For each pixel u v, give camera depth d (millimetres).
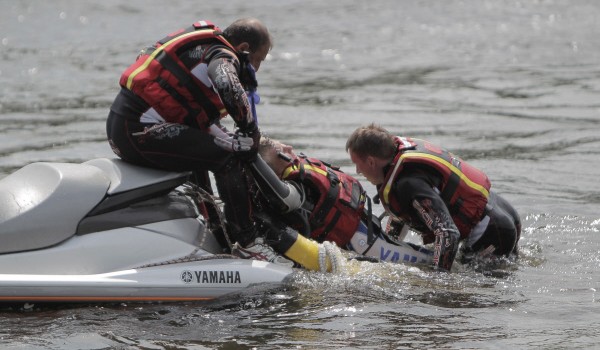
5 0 89062
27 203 16781
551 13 88750
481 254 21062
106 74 53750
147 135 17938
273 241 18938
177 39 18109
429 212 19703
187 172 18641
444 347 15289
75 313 16406
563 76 54406
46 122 38906
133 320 16312
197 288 17516
